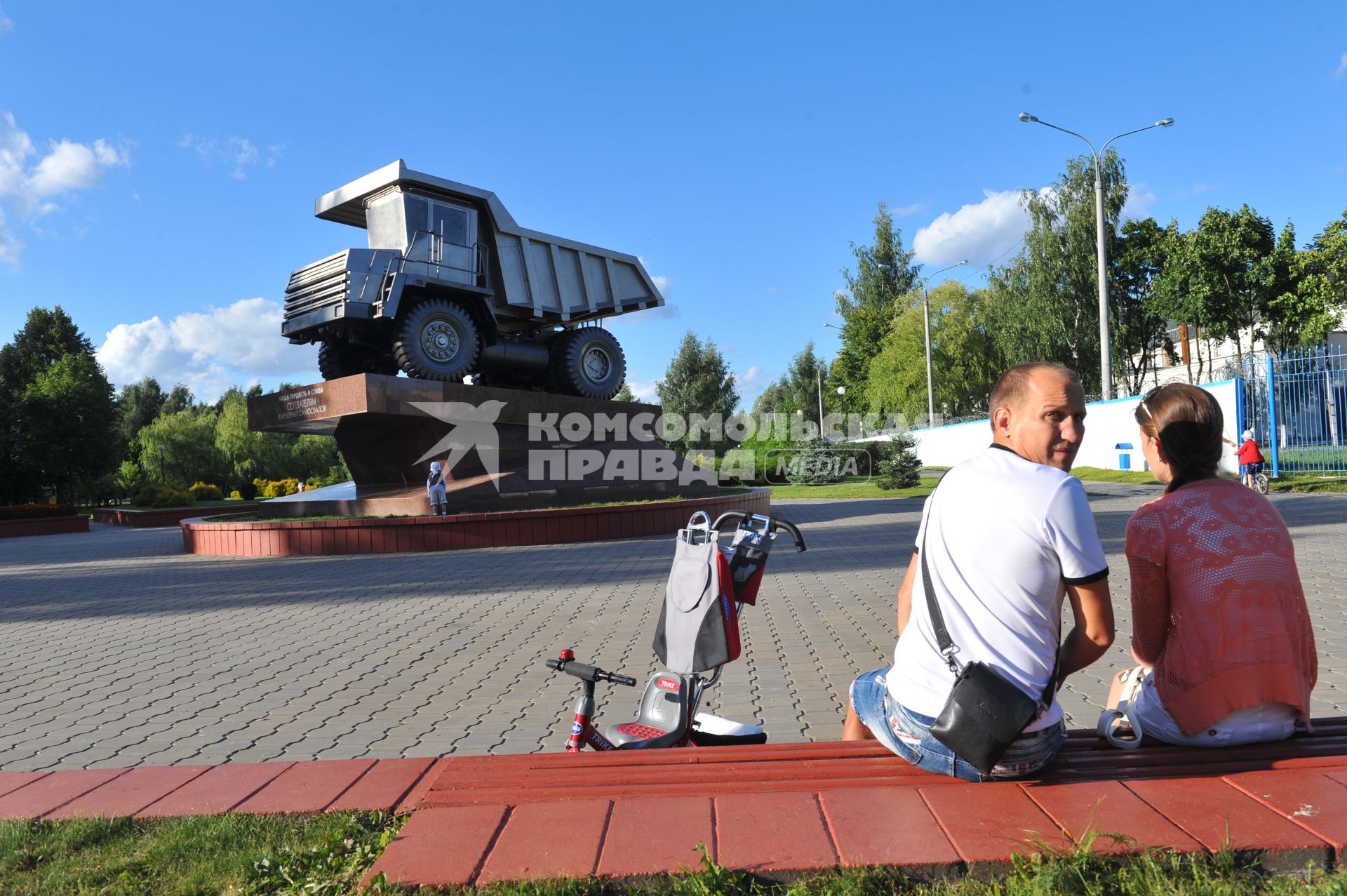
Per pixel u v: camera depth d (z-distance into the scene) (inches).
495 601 368.8
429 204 634.2
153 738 190.5
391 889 80.0
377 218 640.4
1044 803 89.6
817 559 474.0
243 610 374.6
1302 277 1395.2
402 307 638.5
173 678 252.1
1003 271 1808.6
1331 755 99.3
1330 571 357.4
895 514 781.3
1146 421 109.2
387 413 603.5
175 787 131.4
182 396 3905.0
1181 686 101.4
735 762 107.6
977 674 89.9
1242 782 92.1
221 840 112.1
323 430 706.8
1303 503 654.5
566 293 730.8
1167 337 1935.3
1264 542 100.7
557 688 224.4
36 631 344.5
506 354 716.0
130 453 2630.4
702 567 118.6
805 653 254.8
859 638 272.7
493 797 98.4
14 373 2303.2
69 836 114.9
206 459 2422.5
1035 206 1722.4
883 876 79.9
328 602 387.9
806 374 2960.1
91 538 1011.9
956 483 96.7
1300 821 83.0
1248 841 79.7
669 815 91.6
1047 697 92.6
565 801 96.2
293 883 99.2
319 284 612.4
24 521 1147.9
